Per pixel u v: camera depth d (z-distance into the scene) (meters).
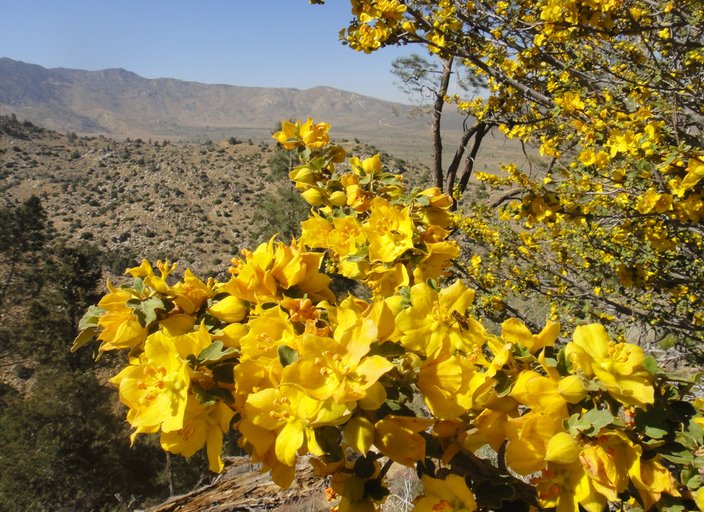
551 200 3.84
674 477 1.08
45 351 22.17
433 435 1.19
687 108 3.62
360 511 1.17
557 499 1.05
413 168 36.59
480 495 1.11
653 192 3.29
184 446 1.09
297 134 2.06
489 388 1.12
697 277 4.43
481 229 6.53
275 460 1.15
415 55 9.69
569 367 1.07
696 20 3.44
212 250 51.06
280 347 1.08
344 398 0.96
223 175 67.06
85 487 16.03
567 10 3.65
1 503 15.05
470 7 5.15
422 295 1.22
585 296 5.85
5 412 17.19
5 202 58.22
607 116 4.13
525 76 5.52
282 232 23.77
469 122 11.34
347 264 1.66
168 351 1.11
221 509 5.09
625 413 1.09
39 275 33.38
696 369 4.82
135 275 1.30
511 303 8.84
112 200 60.59
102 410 17.88
